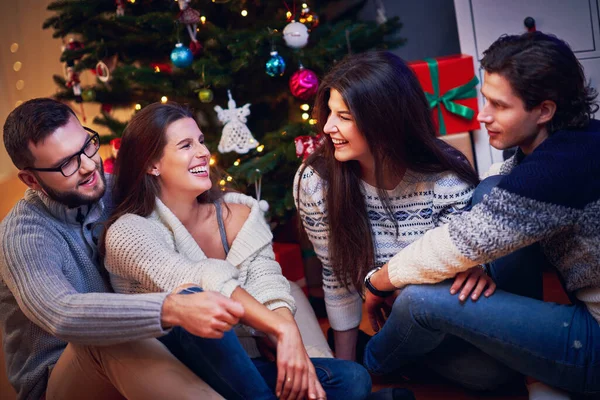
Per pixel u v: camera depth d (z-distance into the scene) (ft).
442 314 4.60
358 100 4.79
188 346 4.37
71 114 4.93
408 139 5.00
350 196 5.30
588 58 8.15
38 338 5.01
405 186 5.31
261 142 7.58
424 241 4.58
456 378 5.35
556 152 4.12
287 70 7.87
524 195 4.07
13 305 4.95
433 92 8.17
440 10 9.74
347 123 4.91
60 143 4.73
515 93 4.22
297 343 4.29
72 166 4.80
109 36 7.93
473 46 8.38
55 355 5.03
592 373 4.36
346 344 5.88
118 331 4.11
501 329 4.47
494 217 4.17
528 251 4.84
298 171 5.63
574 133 4.19
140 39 7.62
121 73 7.42
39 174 4.77
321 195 5.46
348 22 7.78
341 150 5.04
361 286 5.56
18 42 10.28
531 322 4.41
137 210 4.99
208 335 3.98
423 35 9.90
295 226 8.77
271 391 4.48
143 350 4.30
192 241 4.96
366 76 4.81
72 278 4.92
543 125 4.35
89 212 5.16
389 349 5.12
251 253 5.05
